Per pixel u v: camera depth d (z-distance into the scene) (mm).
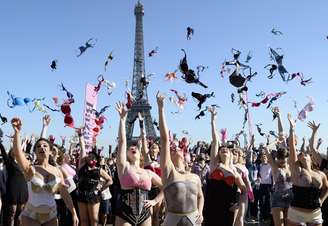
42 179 8648
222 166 10312
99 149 16188
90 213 13789
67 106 14805
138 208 8680
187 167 12711
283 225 12695
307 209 10312
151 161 12828
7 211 12641
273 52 15258
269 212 19922
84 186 13828
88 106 17328
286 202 12477
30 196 8641
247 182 12477
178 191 7672
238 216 10062
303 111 14680
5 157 12500
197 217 7754
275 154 14336
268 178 19906
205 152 20203
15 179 12625
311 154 13195
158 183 9156
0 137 12164
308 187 10320
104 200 16844
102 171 14102
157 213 13719
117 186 10703
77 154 19906
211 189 10258
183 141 15117
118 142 8883
